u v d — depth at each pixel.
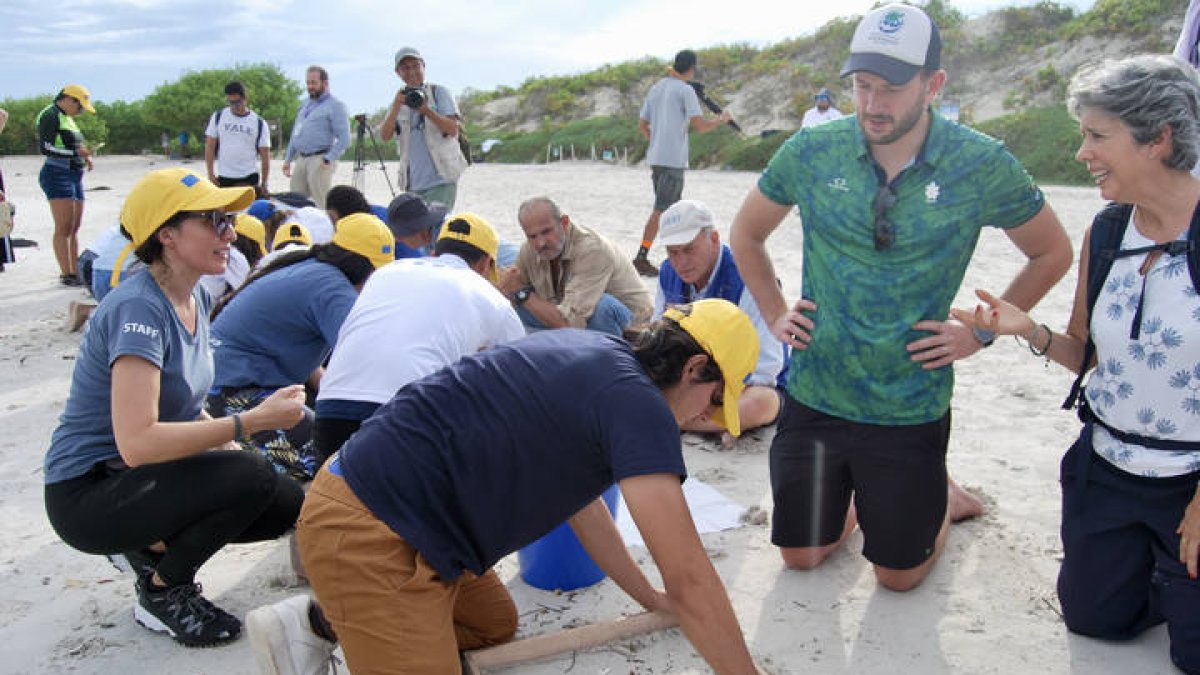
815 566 3.48
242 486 3.00
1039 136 19.78
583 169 28.14
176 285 2.95
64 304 8.00
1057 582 3.20
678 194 8.99
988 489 4.06
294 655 2.54
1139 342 2.70
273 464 3.49
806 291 3.20
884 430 3.08
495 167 30.25
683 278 4.51
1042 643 2.99
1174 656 2.83
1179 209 2.61
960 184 2.83
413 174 8.09
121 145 42.03
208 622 3.05
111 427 2.95
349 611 2.32
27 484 4.34
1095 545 2.88
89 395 2.91
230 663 2.96
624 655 2.92
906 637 3.04
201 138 41.38
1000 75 28.84
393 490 2.26
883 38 2.66
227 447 3.35
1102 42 27.48
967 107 27.58
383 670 2.33
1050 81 26.67
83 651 3.02
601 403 2.17
